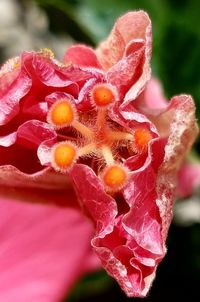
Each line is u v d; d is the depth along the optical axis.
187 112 0.10
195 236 0.18
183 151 0.11
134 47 0.10
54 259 0.14
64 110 0.10
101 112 0.10
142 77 0.10
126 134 0.10
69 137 0.10
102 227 0.10
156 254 0.10
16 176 0.10
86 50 0.11
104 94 0.10
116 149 0.10
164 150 0.10
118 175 0.10
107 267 0.10
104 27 0.18
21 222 0.14
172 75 0.17
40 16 0.24
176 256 0.18
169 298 0.17
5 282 0.14
